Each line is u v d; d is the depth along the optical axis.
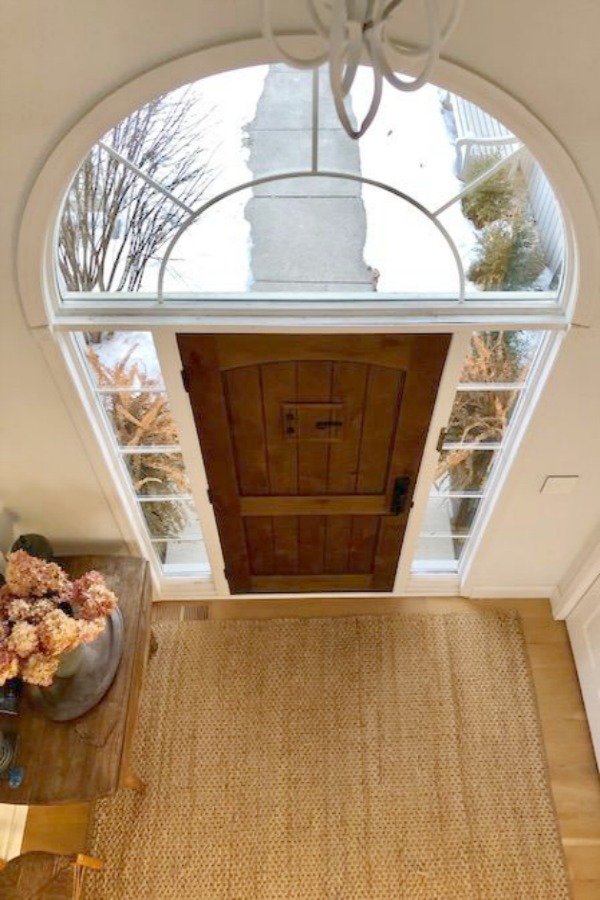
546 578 3.21
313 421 2.44
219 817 2.81
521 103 1.59
